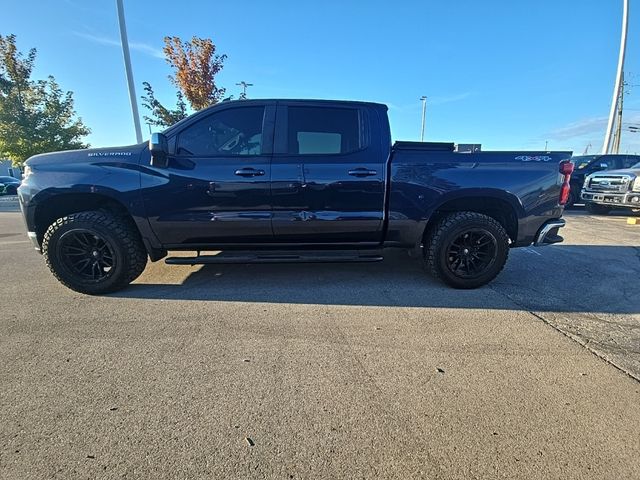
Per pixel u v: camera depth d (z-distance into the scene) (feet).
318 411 7.04
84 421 6.75
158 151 11.79
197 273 15.48
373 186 12.84
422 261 14.69
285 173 12.60
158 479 5.52
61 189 12.37
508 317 11.28
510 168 13.12
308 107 13.01
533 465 5.81
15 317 11.16
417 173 12.94
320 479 5.54
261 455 5.98
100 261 12.97
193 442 6.26
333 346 9.47
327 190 12.73
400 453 6.04
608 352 9.25
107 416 6.88
